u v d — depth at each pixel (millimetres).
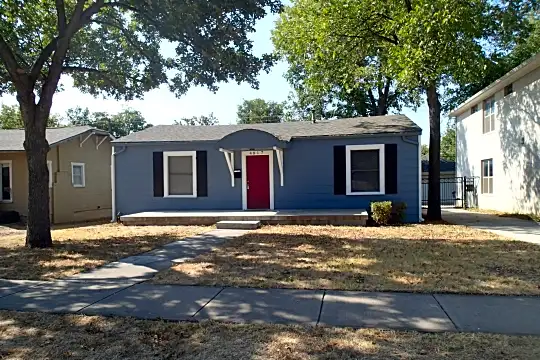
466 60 11836
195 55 10695
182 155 14719
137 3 9500
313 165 13852
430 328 3955
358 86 18141
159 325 4141
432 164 14133
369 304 4703
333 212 12820
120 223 14312
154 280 5965
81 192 18656
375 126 14109
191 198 14664
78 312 4598
